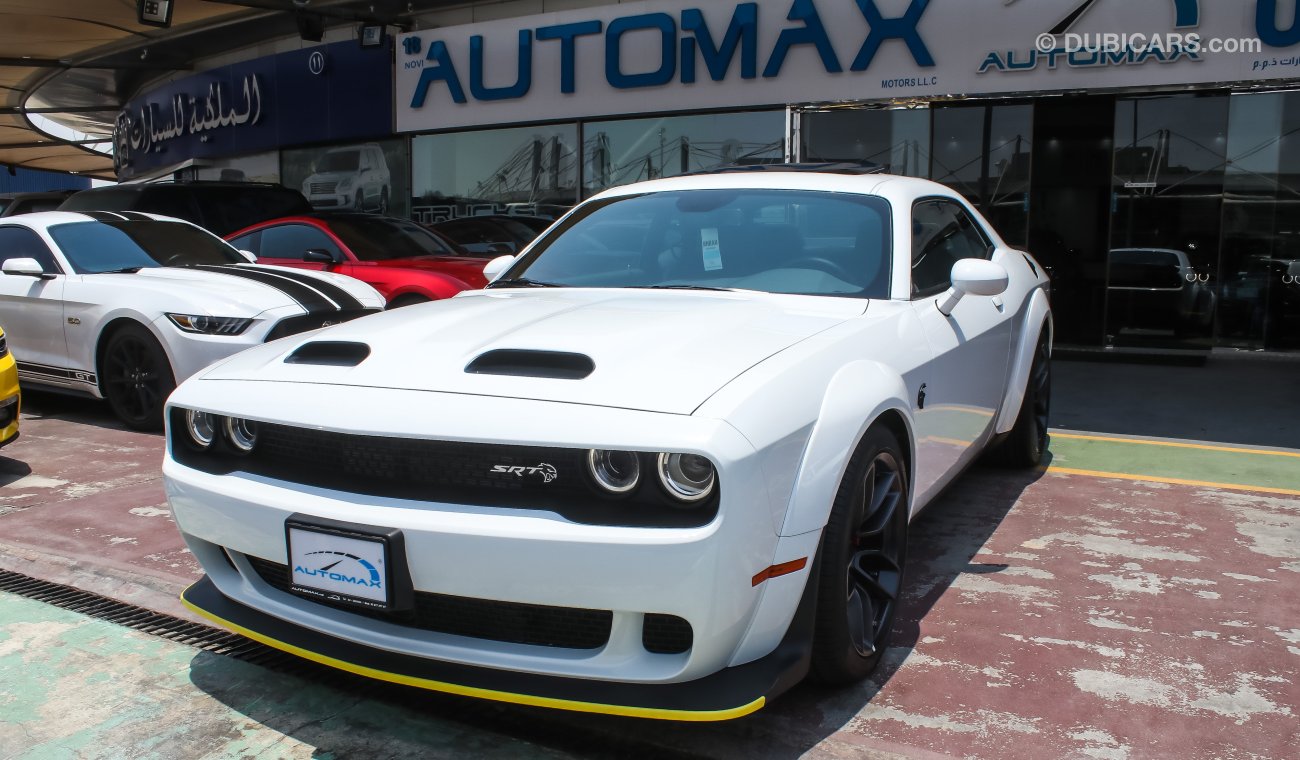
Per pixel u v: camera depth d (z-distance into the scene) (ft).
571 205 37.83
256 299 18.60
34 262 20.12
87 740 7.93
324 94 43.93
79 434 19.15
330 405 7.49
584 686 6.99
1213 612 10.32
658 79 34.73
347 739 7.95
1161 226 31.89
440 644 7.30
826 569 7.66
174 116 54.24
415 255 27.55
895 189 11.43
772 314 9.12
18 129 78.33
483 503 6.98
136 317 18.66
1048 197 32.40
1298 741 7.75
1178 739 7.78
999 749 7.63
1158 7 28.32
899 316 9.74
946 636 9.73
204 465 8.38
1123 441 18.94
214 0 35.17
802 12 32.04
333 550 7.20
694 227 11.14
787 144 33.60
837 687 8.57
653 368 7.32
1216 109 30.89
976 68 30.35
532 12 37.83
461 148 40.42
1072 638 9.68
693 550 6.44
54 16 42.86
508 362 7.77
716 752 7.64
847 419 7.62
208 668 9.27
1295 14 27.04
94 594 11.05
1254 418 21.36
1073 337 33.17
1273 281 31.55
